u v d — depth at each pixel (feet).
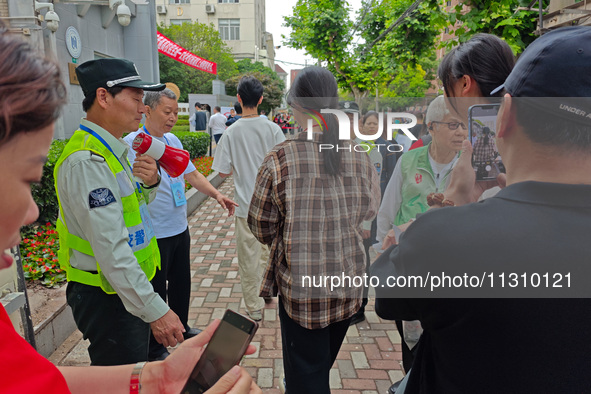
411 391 3.31
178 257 9.64
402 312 3.06
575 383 2.38
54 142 19.36
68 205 5.84
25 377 2.04
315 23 32.37
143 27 39.50
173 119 9.39
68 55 29.78
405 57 28.09
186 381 3.27
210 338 3.51
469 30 14.06
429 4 15.76
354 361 9.68
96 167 5.67
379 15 35.81
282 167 5.19
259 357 9.84
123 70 6.20
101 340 6.23
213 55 95.66
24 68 1.81
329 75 5.02
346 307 5.62
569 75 2.42
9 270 5.94
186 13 132.67
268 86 66.90
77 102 31.01
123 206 6.25
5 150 1.83
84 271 6.05
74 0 22.59
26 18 14.40
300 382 5.82
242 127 10.67
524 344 2.42
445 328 2.71
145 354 6.61
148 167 7.18
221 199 10.36
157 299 5.90
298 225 5.11
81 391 3.42
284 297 5.62
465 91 4.73
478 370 2.57
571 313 2.37
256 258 11.10
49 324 9.34
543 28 13.01
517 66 2.69
